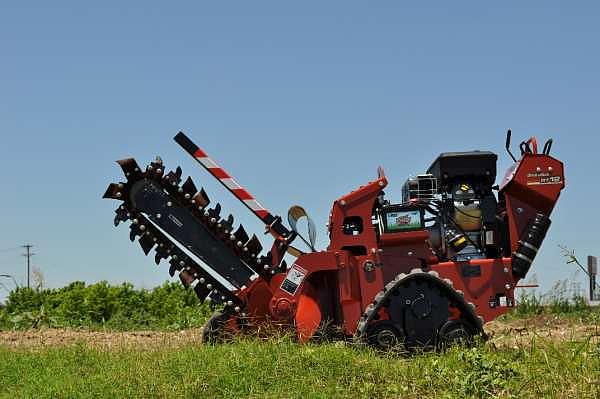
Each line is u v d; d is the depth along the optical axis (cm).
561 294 1427
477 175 1033
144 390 708
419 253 970
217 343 966
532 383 689
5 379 810
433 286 948
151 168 989
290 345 809
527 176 1000
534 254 991
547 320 1311
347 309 954
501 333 1126
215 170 1013
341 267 958
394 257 966
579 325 1212
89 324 1548
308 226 1003
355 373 730
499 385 689
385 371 739
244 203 1015
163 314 1622
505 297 986
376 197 975
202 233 1005
